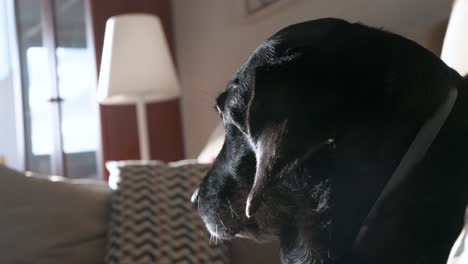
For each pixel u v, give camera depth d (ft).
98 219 4.70
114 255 4.26
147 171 4.80
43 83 9.92
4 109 12.71
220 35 9.21
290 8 7.26
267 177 2.02
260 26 8.00
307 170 2.37
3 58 12.42
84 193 4.81
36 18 9.95
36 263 4.24
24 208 4.46
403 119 2.19
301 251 2.55
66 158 9.57
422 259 2.09
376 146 2.21
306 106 2.11
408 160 2.16
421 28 4.64
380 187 2.22
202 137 9.90
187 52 10.36
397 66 2.23
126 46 7.35
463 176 2.15
